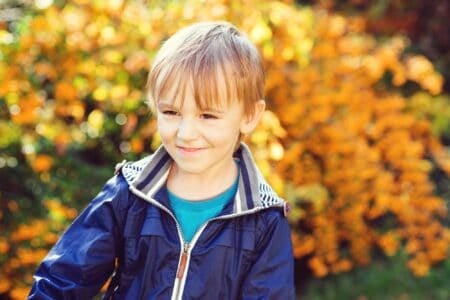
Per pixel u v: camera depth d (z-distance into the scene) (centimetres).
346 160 465
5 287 399
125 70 417
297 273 510
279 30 431
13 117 401
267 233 211
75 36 411
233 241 208
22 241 404
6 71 403
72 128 423
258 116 215
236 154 219
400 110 501
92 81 418
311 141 459
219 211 210
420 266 486
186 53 202
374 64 472
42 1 422
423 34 633
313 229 483
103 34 411
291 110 436
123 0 423
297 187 453
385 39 576
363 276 502
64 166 419
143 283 206
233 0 412
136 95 411
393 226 523
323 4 607
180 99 200
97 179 418
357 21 540
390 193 482
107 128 426
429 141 533
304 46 437
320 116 446
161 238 206
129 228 209
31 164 407
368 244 500
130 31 418
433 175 573
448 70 625
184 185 212
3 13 462
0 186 416
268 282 208
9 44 410
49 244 402
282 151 403
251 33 405
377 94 529
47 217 406
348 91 459
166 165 212
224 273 206
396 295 489
